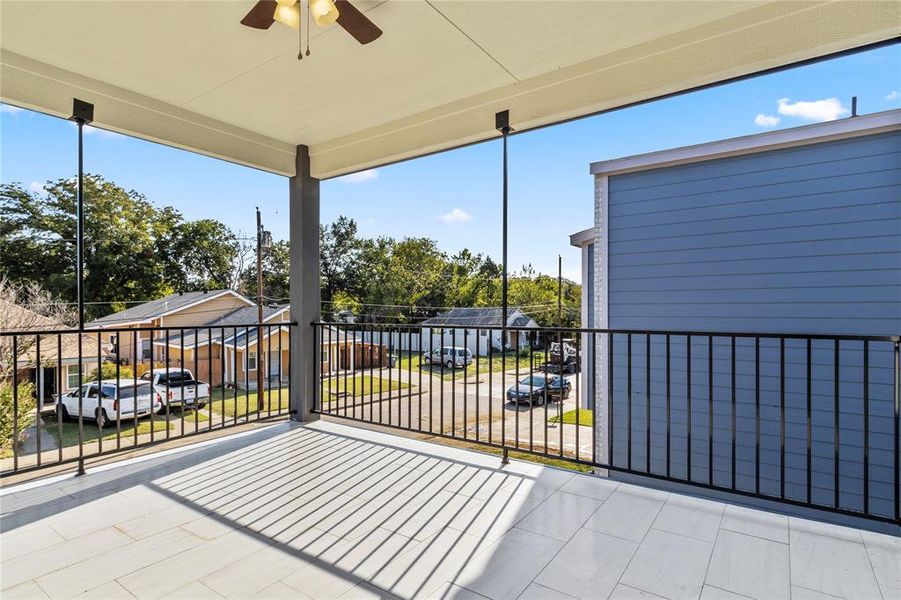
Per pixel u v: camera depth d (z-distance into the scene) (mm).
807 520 2266
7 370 8953
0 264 15477
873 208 3686
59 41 2512
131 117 3125
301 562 1883
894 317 3613
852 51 2217
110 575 1786
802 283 3934
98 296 17375
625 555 1950
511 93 3113
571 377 9945
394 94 3230
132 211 19047
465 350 3279
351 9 1921
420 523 2227
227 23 2363
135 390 3043
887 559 1924
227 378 14336
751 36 2334
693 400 4316
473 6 2260
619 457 4699
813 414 3844
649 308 4609
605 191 4863
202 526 2184
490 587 1723
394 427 3578
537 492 2596
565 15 2350
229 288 21312
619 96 2707
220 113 3504
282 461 3094
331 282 24375
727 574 1815
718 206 4285
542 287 19484
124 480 2752
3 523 2209
